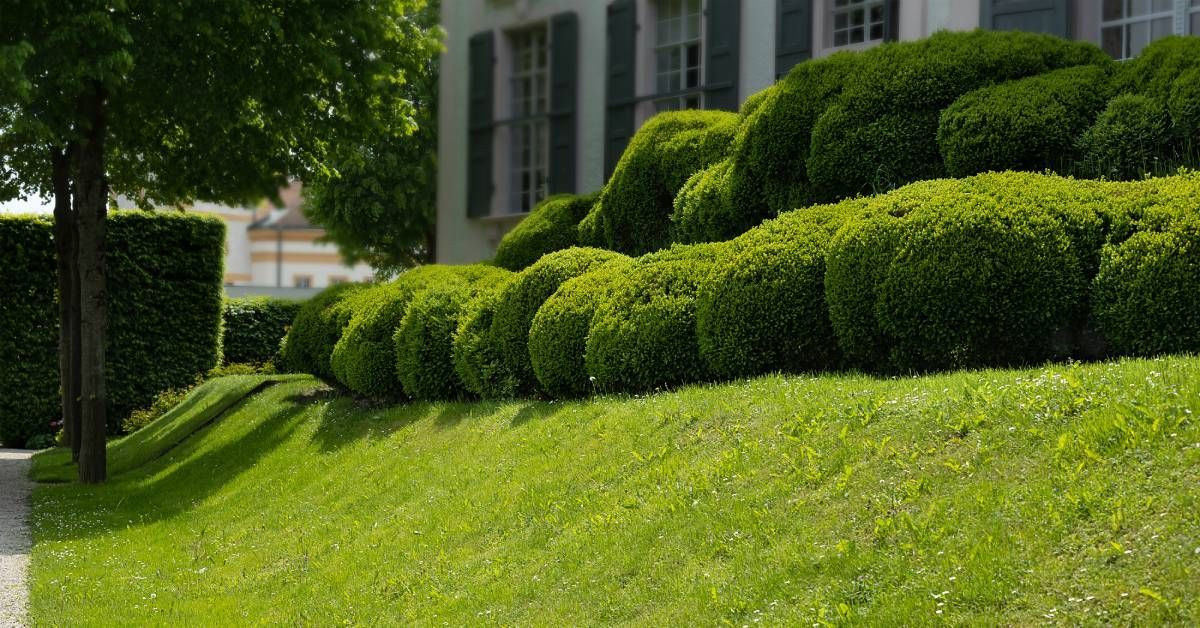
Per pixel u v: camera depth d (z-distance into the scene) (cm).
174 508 1241
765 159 1096
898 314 774
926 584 459
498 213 1833
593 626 557
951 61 996
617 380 952
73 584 866
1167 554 420
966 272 749
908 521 509
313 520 991
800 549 535
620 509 686
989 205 772
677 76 1595
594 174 1670
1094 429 521
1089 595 416
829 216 880
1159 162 867
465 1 1902
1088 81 935
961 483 530
